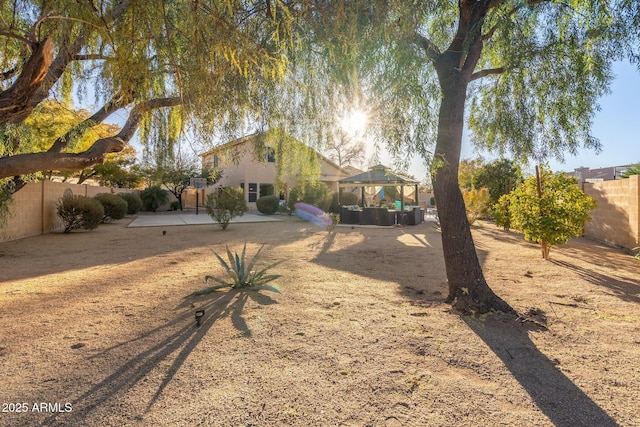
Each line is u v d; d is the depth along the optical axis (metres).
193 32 2.80
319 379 2.55
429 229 14.35
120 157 23.44
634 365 2.74
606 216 9.75
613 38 4.02
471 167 21.95
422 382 2.51
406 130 3.07
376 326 3.61
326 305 4.32
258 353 2.98
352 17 3.07
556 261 7.17
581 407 2.19
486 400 2.28
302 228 14.79
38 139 7.37
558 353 2.97
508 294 4.75
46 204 12.98
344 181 17.11
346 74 3.64
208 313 4.03
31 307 4.26
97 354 2.96
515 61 4.23
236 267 5.25
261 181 25.23
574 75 4.43
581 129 4.59
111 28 3.13
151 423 2.04
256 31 3.57
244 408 2.19
